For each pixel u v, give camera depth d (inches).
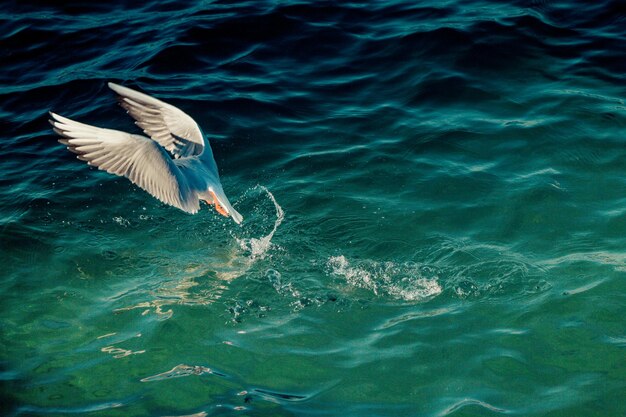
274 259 441.4
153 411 353.7
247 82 579.5
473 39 601.3
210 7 665.6
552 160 496.4
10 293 422.3
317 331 396.2
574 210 458.6
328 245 448.5
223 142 522.6
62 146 534.3
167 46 614.5
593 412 344.2
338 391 361.4
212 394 361.1
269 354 382.6
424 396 357.4
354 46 612.4
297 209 472.7
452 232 451.5
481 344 382.3
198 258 444.8
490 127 525.0
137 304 414.0
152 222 472.1
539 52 590.9
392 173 494.9
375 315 405.4
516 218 456.4
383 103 555.8
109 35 641.6
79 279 432.1
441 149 510.6
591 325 388.2
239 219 327.3
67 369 376.8
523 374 365.1
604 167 488.1
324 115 548.1
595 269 418.6
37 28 652.1
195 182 329.1
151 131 362.6
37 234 460.4
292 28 633.0
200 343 390.0
